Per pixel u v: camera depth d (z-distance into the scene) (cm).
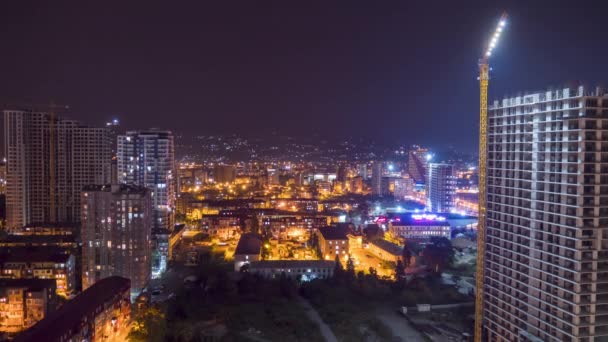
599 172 19012
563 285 19412
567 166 19450
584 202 18975
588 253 18888
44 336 18875
